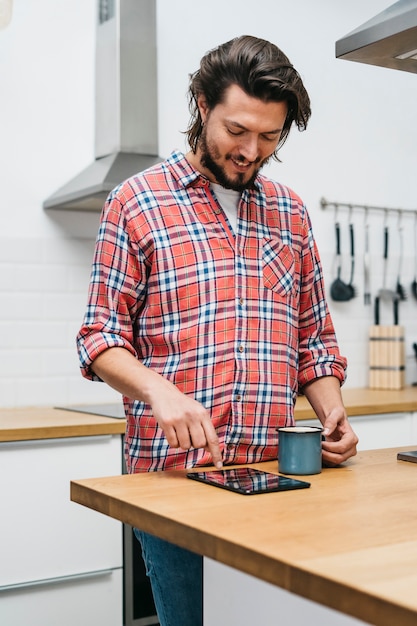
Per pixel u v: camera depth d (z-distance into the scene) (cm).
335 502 118
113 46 300
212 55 146
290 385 160
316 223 361
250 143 143
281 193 167
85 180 283
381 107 379
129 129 298
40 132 303
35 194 303
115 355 144
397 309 379
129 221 149
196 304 149
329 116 364
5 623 235
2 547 235
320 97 361
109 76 303
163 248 148
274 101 141
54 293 305
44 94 304
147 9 304
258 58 140
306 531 101
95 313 150
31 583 237
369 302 375
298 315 170
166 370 150
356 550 93
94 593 247
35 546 239
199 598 146
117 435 253
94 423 248
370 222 377
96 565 248
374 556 90
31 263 302
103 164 290
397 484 133
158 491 125
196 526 103
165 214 151
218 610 118
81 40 310
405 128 387
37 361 302
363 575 83
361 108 373
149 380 138
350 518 109
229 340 151
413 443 311
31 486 239
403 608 74
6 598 235
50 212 305
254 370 153
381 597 76
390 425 305
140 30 302
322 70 362
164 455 148
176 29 326
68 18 308
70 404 308
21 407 298
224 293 151
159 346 151
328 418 153
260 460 155
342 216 368
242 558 95
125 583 256
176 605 145
